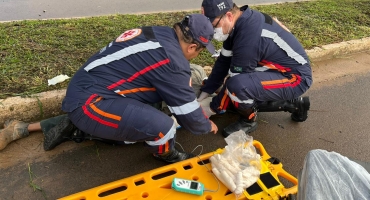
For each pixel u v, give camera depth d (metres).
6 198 2.32
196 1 6.16
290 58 2.80
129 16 4.84
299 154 2.93
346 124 3.35
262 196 2.20
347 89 3.91
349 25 5.28
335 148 3.03
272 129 3.20
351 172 1.81
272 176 2.34
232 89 2.77
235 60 2.76
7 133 2.67
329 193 1.71
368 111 3.57
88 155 2.73
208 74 3.71
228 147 2.45
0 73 3.14
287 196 2.23
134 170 2.64
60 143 2.71
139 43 2.18
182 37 2.22
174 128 2.41
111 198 2.15
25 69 3.25
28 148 2.73
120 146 2.85
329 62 4.48
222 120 3.28
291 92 2.86
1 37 3.78
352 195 1.72
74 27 4.25
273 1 6.58
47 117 3.01
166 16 4.99
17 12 4.96
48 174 2.53
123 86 2.24
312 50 4.34
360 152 3.02
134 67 2.19
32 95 2.92
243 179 2.23
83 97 2.22
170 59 2.15
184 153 2.72
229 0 2.60
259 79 2.76
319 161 1.85
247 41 2.64
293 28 4.91
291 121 3.34
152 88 2.30
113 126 2.25
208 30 2.22
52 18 4.79
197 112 2.36
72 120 2.31
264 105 3.07
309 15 5.54
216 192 2.23
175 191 2.21
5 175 2.48
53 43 3.76
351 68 4.37
